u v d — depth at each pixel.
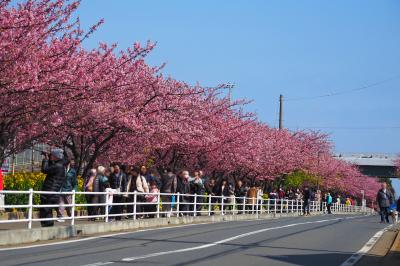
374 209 104.75
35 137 22.64
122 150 28.81
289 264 12.27
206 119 32.81
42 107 19.81
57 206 16.41
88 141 26.33
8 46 16.83
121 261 11.93
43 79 18.58
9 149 23.55
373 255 14.63
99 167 22.16
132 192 21.81
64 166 17.84
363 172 97.12
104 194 19.53
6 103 18.91
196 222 26.05
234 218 30.52
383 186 30.84
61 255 12.87
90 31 19.50
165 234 18.88
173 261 12.11
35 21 17.50
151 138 28.00
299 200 47.03
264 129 48.25
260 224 25.61
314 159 62.22
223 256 13.19
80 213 23.38
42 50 18.42
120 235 18.23
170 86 28.50
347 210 73.75
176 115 27.95
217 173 40.66
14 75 17.41
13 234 15.03
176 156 34.41
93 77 20.94
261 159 43.59
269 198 41.31
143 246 15.05
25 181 21.08
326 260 13.20
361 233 21.84
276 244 16.38
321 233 21.06
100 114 22.48
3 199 18.47
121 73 22.08
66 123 22.11
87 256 12.73
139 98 25.02
